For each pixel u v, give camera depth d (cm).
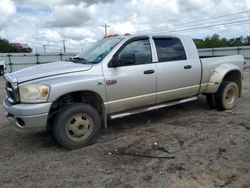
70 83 442
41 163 413
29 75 445
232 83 680
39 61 3619
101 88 474
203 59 635
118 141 493
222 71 652
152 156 423
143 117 645
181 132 528
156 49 552
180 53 592
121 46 504
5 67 2694
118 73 493
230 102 692
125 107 518
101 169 386
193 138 493
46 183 353
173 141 482
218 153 423
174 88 577
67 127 452
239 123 574
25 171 389
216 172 363
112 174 371
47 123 451
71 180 359
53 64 516
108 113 502
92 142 483
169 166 386
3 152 461
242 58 737
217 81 647
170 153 430
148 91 535
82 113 462
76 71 461
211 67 648
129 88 507
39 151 461
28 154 450
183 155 421
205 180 345
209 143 466
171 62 567
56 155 441
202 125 568
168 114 667
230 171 365
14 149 473
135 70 512
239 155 414
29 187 346
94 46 564
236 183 336
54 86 429
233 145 454
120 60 486
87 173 376
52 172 383
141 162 404
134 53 518
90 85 461
